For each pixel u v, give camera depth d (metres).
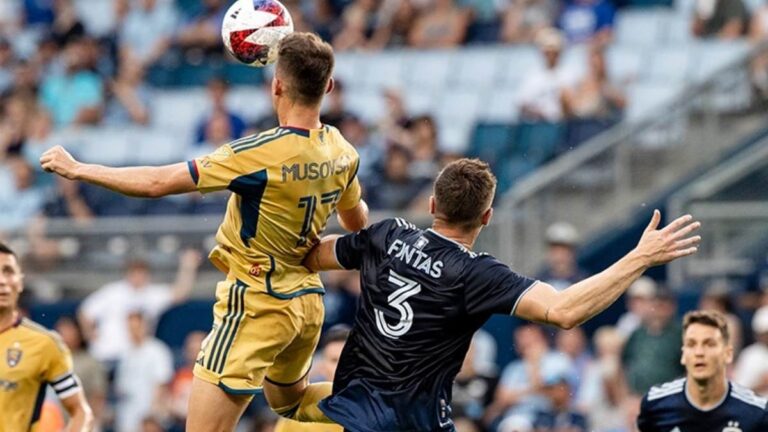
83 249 35.69
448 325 14.10
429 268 14.20
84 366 29.94
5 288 19.25
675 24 40.66
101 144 42.28
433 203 14.56
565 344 28.66
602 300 13.41
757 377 26.41
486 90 40.81
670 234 13.36
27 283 35.69
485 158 36.12
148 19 46.28
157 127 42.66
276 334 14.66
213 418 14.60
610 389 27.89
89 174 13.90
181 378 30.41
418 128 35.69
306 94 14.44
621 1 41.47
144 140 42.19
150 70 44.25
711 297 28.88
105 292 33.53
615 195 33.34
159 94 43.53
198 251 35.06
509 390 28.22
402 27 42.84
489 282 13.93
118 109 43.03
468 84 41.16
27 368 19.33
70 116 42.94
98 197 37.59
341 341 19.36
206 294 34.56
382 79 41.94
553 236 30.95
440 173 14.59
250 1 14.89
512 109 40.19
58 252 35.81
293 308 14.73
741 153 33.25
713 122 33.75
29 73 44.00
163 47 44.88
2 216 39.03
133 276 33.50
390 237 14.55
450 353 14.21
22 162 39.53
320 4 43.50
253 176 14.20
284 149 14.28
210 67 43.81
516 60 41.22
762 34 38.88
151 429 29.31
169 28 45.94
